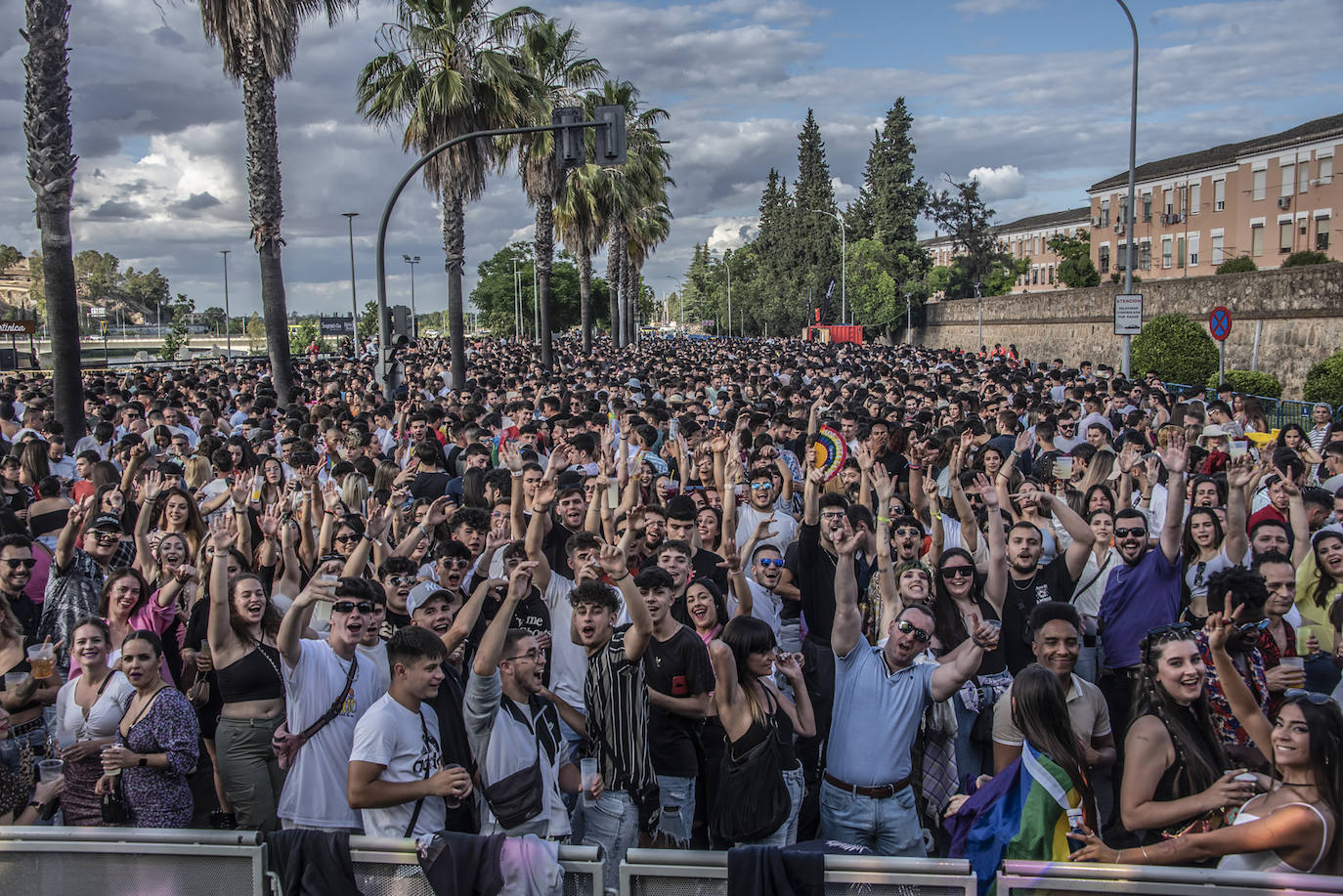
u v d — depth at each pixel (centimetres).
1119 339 4144
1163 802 395
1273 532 635
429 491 1001
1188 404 1325
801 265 8462
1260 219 5153
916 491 909
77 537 713
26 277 14350
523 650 464
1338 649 565
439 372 2791
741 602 620
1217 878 327
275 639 539
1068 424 1298
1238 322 3231
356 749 426
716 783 486
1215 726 446
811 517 659
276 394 2000
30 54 1392
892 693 495
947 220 7756
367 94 2367
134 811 497
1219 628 434
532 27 3203
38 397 1831
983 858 423
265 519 672
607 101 4209
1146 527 634
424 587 568
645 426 1138
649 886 359
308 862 366
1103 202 6569
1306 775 358
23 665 586
